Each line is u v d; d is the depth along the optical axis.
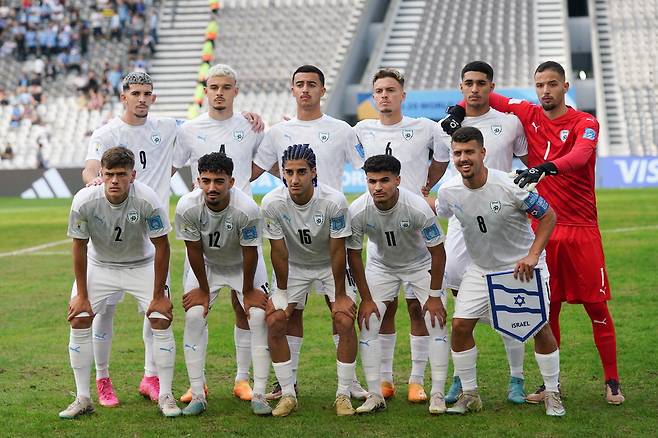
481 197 7.10
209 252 7.61
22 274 15.13
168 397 7.43
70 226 7.34
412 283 7.77
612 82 38.00
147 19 40.91
